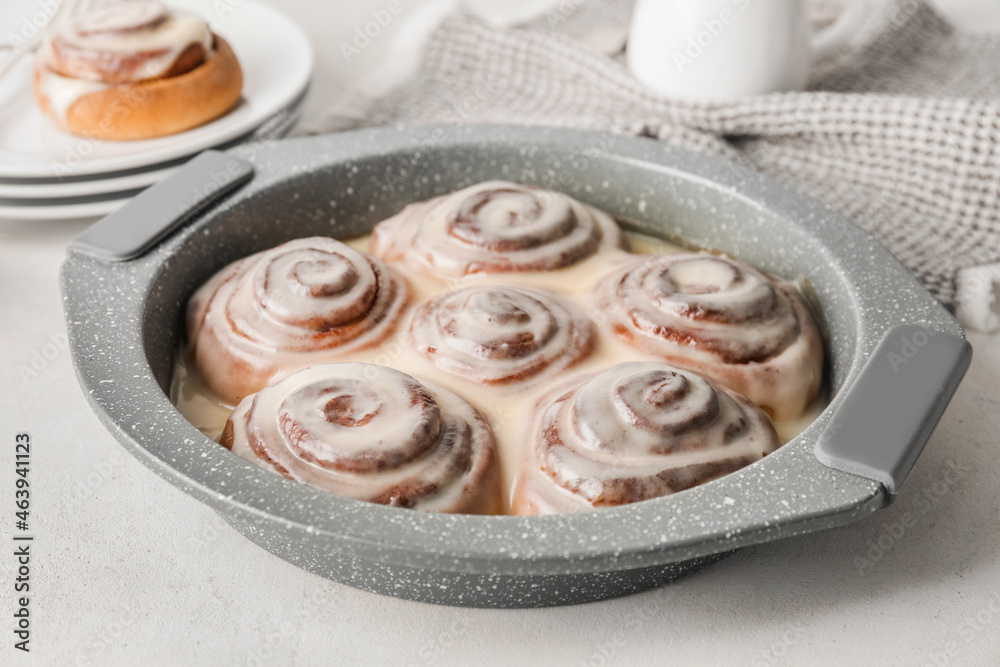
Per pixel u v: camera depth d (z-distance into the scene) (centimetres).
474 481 51
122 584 52
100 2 72
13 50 72
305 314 55
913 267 64
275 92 71
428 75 77
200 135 67
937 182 67
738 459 51
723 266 57
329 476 50
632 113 71
